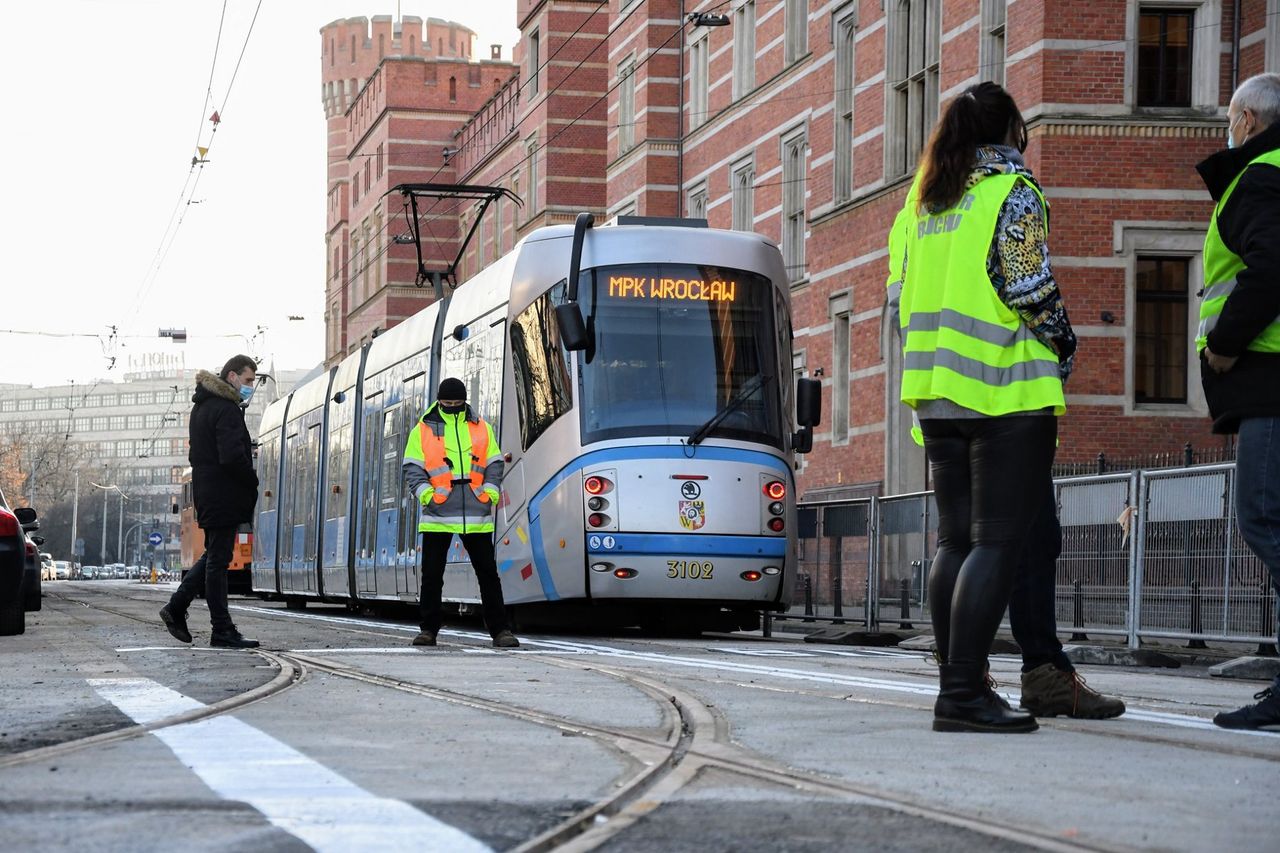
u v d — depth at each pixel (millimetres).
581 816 4480
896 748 6176
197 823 4383
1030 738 6531
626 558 16922
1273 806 4797
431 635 14188
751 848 4074
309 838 4156
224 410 13453
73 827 4309
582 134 55625
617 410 17281
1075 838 4215
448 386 14312
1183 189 25797
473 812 4586
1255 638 14164
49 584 87625
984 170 6824
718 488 17172
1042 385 6691
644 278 17781
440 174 72875
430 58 72875
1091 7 25797
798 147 39094
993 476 6746
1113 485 16344
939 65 29750
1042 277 6680
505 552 18438
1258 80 7289
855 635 19234
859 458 32375
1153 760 5828
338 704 8023
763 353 17922
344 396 27359
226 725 6926
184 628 13898
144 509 178750
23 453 132875
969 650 6766
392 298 72250
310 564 29156
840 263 33438
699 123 45062
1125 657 14297
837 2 34406
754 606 17719
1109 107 25703
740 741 6438
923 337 6906
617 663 11688
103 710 7578
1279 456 7121
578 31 55125
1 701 8070
